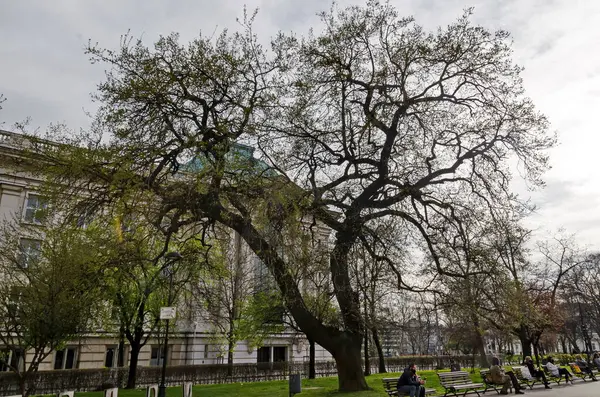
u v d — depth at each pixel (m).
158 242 17.03
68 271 13.72
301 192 15.03
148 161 14.03
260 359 43.53
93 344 35.66
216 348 40.50
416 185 16.62
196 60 14.84
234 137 14.88
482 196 17.00
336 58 16.39
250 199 14.47
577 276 45.75
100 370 28.53
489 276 16.34
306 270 15.35
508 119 16.50
